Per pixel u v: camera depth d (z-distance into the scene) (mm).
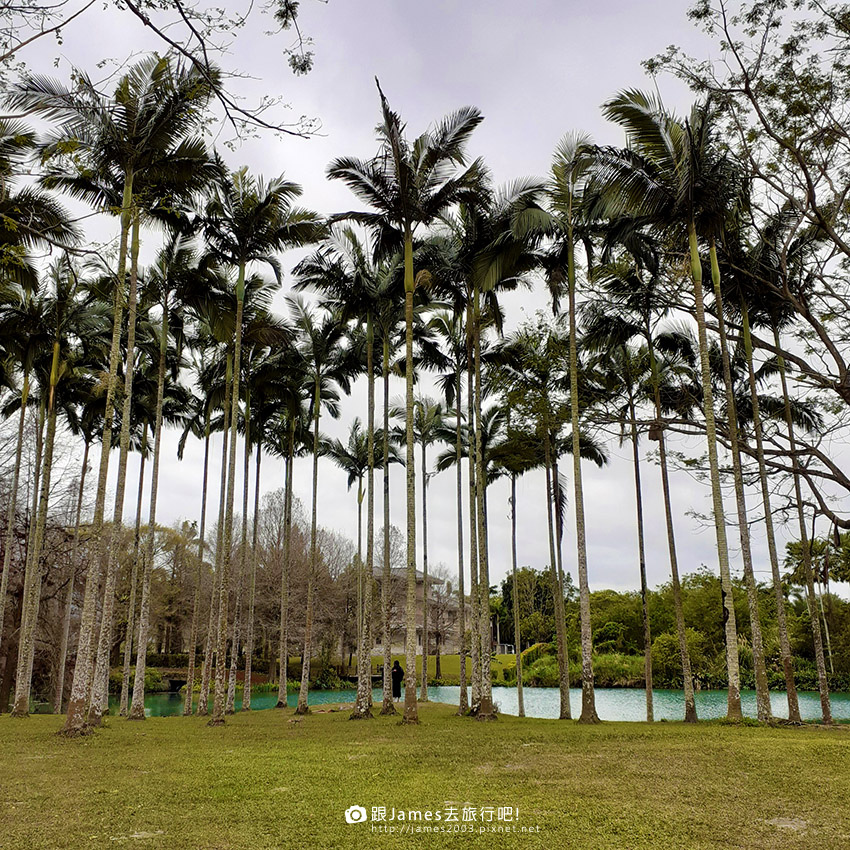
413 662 19766
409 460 20375
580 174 21344
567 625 60562
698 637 50969
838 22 17344
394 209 21297
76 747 14766
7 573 27891
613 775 11062
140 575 49406
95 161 16938
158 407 26906
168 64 8000
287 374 30281
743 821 8547
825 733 16719
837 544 24234
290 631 51781
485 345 27391
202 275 23594
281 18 6320
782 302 22688
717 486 18609
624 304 23844
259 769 11797
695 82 19359
